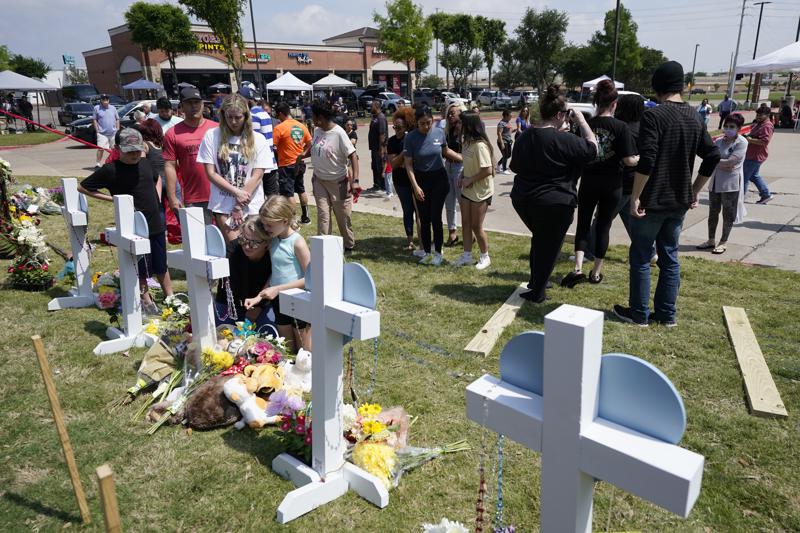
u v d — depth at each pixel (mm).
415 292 5484
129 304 4242
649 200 4203
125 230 4102
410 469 2814
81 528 2438
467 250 6316
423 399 3494
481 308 5035
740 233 7637
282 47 48719
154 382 3574
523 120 14141
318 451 2635
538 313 4816
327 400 2549
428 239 6441
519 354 1708
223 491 2672
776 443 2988
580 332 1412
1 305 5184
